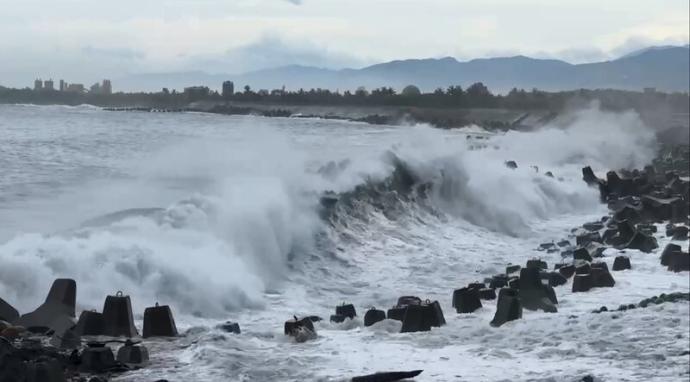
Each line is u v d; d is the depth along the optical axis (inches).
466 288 1269.7
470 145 3085.6
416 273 1595.7
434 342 1022.4
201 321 1171.9
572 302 1295.5
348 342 1015.6
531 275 1251.2
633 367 917.8
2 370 792.3
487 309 1251.8
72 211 1521.9
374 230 1863.9
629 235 1815.9
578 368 909.8
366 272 1582.2
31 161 2203.5
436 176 2272.4
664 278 1486.2
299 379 856.9
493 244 1969.7
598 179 2812.5
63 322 1005.8
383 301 1387.8
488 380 865.5
